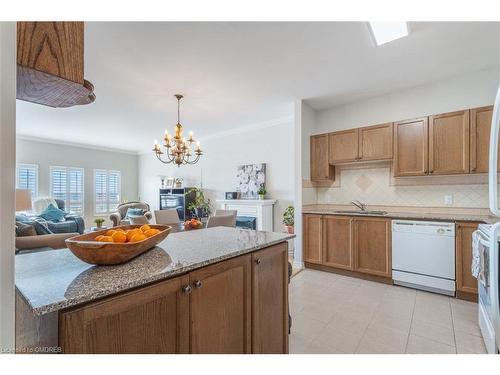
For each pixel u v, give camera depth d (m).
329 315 2.36
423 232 2.83
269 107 4.18
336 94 3.60
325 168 3.91
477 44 2.39
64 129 5.46
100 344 0.79
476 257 1.93
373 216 3.19
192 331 1.05
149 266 1.03
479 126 2.73
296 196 3.88
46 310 0.68
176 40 2.29
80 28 0.87
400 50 2.49
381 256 3.13
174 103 3.94
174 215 3.94
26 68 0.75
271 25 2.09
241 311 1.30
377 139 3.41
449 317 2.29
